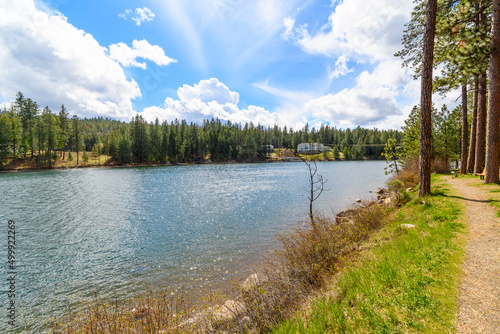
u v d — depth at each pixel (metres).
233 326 4.47
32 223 18.33
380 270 4.73
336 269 5.81
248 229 15.70
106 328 4.62
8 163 67.44
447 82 14.88
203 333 4.53
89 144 117.56
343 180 39.78
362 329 3.30
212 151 111.81
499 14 11.47
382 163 97.62
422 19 15.40
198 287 9.00
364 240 7.63
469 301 3.49
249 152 115.50
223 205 23.77
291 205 22.16
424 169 11.44
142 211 21.89
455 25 13.66
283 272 5.98
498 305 3.31
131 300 8.35
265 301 4.88
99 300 8.48
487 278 4.03
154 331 4.40
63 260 11.88
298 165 90.56
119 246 13.59
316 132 166.25
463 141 20.56
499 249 5.06
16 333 7.06
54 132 72.25
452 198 10.16
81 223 18.23
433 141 25.00
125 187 36.78
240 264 10.71
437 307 3.43
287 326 3.66
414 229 7.11
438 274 4.32
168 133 109.31
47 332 7.04
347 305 3.95
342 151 136.12
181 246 13.32
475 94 18.89
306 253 6.50
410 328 3.14
